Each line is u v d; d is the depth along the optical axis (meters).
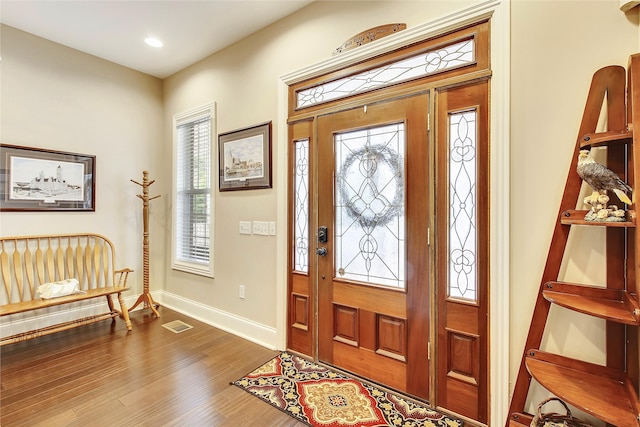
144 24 2.69
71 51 3.09
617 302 1.31
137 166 3.60
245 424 1.70
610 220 1.21
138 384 2.07
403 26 1.96
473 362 1.74
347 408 1.84
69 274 3.07
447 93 1.82
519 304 1.60
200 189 3.44
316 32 2.38
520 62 1.59
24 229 2.82
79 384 2.06
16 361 2.37
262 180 2.73
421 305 1.91
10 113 2.74
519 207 1.60
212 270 3.19
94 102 3.26
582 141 1.32
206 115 3.28
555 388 1.29
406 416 1.78
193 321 3.25
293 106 2.55
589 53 1.44
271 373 2.22
